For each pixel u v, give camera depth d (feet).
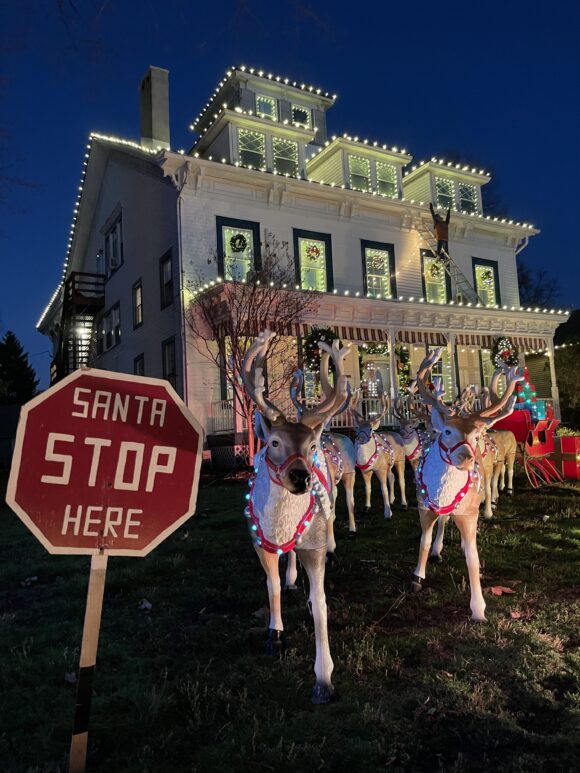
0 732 11.76
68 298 87.10
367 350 72.79
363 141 74.90
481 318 72.90
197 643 15.71
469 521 17.04
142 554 9.77
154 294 67.46
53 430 9.23
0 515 40.60
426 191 82.23
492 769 10.21
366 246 73.20
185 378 58.75
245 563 23.57
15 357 143.23
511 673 13.38
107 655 15.02
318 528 13.25
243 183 65.26
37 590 21.68
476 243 83.25
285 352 59.98
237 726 11.57
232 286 54.19
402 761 10.50
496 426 42.57
